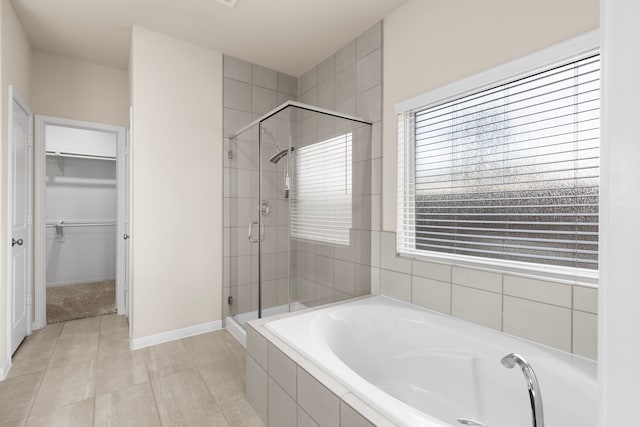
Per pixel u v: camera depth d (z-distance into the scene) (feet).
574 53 5.30
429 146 7.86
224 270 10.54
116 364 8.10
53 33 9.32
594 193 5.33
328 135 8.61
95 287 14.93
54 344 9.16
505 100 6.43
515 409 5.27
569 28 5.40
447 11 7.17
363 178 8.98
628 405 0.62
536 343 5.70
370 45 9.11
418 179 8.11
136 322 9.04
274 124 8.71
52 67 10.37
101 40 9.70
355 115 9.58
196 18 8.74
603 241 0.67
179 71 9.71
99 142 16.06
